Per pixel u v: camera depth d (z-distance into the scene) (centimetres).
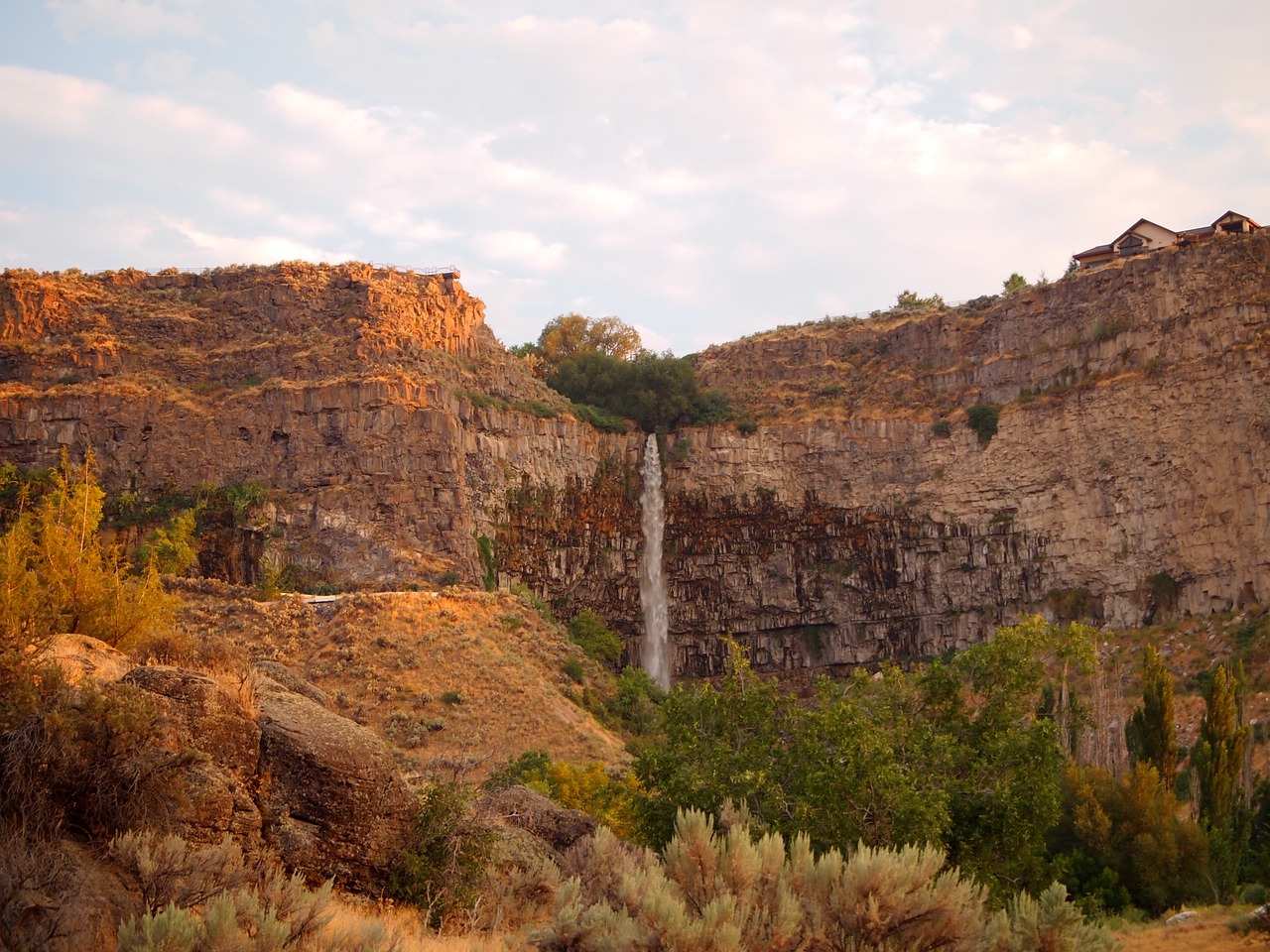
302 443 9006
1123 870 5009
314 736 2728
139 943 1831
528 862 3066
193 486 8925
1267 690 7681
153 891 2055
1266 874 4297
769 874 2222
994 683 3731
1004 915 2073
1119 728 7594
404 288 10412
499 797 3519
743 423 10925
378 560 8606
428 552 8756
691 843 2264
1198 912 3738
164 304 10206
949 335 11138
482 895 2750
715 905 2030
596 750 6469
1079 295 10219
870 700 3766
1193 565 9025
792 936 2038
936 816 3206
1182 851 5003
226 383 9544
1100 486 9606
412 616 7350
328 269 10444
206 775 2425
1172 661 8475
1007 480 10094
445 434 9069
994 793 3434
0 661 2297
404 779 2986
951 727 3750
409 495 8862
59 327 9819
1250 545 8756
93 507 4034
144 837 2128
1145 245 10925
